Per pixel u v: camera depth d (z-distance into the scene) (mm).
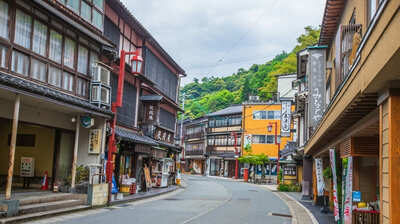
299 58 26969
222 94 81938
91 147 16469
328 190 20938
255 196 26422
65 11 13555
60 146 16484
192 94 93562
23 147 16641
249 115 58438
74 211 13352
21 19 12250
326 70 20125
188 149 81750
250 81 78000
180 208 16547
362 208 11031
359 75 6613
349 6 13422
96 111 15000
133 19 23266
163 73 31609
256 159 48469
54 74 13930
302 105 27891
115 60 20094
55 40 14039
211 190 30375
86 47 16188
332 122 9969
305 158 26328
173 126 35344
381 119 6441
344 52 10445
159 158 29172
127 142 21156
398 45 4332
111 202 16344
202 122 73375
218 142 66750
